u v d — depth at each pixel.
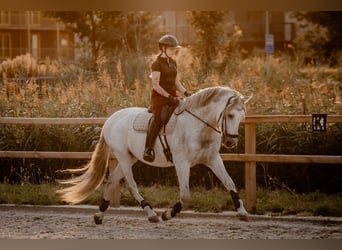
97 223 10.66
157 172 13.52
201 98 9.79
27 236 9.84
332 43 33.72
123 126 10.64
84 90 15.74
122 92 15.69
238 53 25.34
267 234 9.85
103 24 32.62
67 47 52.00
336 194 12.37
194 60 18.77
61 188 13.36
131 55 20.41
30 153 12.09
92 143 13.91
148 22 32.50
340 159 10.50
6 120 12.30
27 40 54.22
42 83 17.55
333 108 13.81
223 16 26.14
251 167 11.09
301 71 21.81
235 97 9.31
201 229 10.23
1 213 11.72
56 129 14.36
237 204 9.73
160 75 10.14
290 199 11.77
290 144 12.96
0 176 14.35
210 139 9.81
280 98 14.76
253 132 11.07
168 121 10.02
